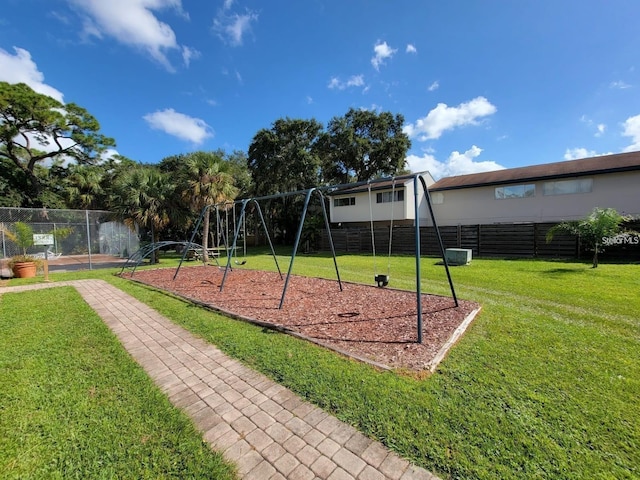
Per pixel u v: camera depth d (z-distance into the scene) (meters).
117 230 16.94
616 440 1.75
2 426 1.98
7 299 5.80
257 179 21.55
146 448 1.77
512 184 14.20
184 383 2.54
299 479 1.53
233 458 1.69
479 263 9.91
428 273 8.21
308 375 2.57
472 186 15.12
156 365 2.89
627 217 9.45
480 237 12.52
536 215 13.70
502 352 2.95
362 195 18.53
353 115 22.61
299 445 1.78
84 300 5.68
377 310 4.48
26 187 18.75
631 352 2.93
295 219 23.34
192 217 15.27
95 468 1.63
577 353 2.92
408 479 1.51
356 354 2.95
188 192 12.83
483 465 1.58
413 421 1.93
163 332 3.81
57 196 18.95
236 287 6.58
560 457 1.63
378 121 22.03
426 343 3.16
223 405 2.21
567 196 12.85
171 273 9.19
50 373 2.72
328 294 5.66
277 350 3.11
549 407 2.06
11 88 15.16
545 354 2.90
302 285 6.69
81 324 4.15
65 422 2.02
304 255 15.34
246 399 2.28
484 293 5.57
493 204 14.96
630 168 11.16
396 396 2.21
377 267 9.79
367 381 2.43
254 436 1.87
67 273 9.64
